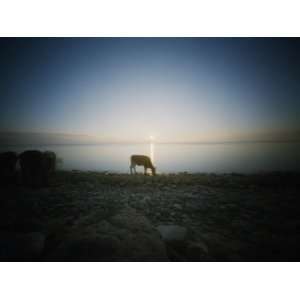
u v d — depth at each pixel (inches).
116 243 80.6
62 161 227.1
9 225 102.0
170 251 83.0
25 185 173.2
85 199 142.2
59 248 79.9
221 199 144.7
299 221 111.0
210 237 94.0
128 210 120.3
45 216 113.3
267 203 137.2
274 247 87.8
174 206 130.9
